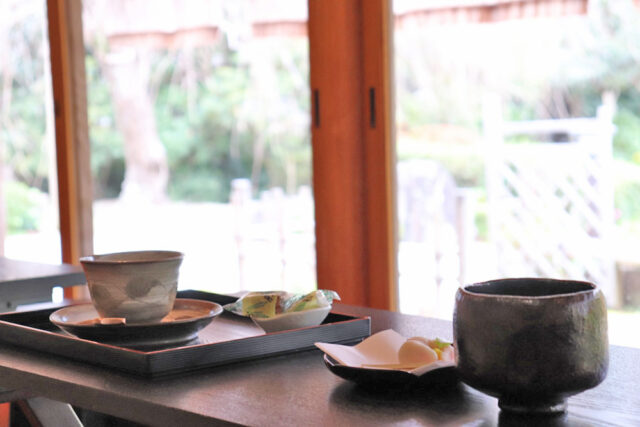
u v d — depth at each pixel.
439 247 3.85
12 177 5.53
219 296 1.11
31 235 5.50
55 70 2.94
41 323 1.02
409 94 4.12
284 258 4.64
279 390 0.71
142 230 5.86
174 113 6.48
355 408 0.65
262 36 3.45
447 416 0.63
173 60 6.30
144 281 0.88
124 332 0.85
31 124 5.41
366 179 2.19
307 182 6.13
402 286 2.31
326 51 2.19
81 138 2.97
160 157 6.52
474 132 4.31
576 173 4.00
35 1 5.11
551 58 4.37
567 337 0.60
